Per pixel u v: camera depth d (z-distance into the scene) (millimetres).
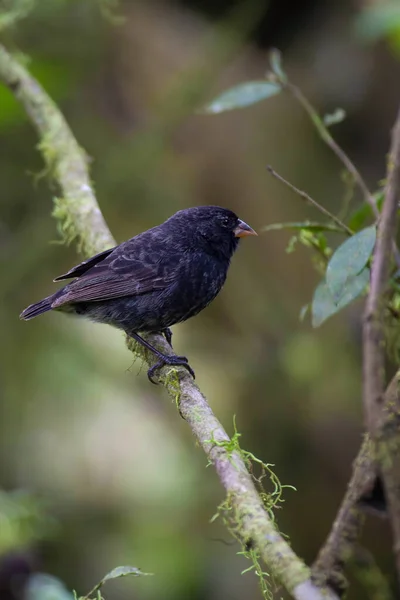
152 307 7547
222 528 12922
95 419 14211
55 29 11812
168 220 8016
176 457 14211
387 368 9102
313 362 11477
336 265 5074
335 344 11484
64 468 13852
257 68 12133
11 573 7434
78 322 13891
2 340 13125
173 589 12352
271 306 12031
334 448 11547
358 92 11570
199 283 7699
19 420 13414
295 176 11789
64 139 8672
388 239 3922
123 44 12016
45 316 13438
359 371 11406
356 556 8336
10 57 9352
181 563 12602
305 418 11719
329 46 11797
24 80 9117
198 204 12375
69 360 13602
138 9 12023
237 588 12164
